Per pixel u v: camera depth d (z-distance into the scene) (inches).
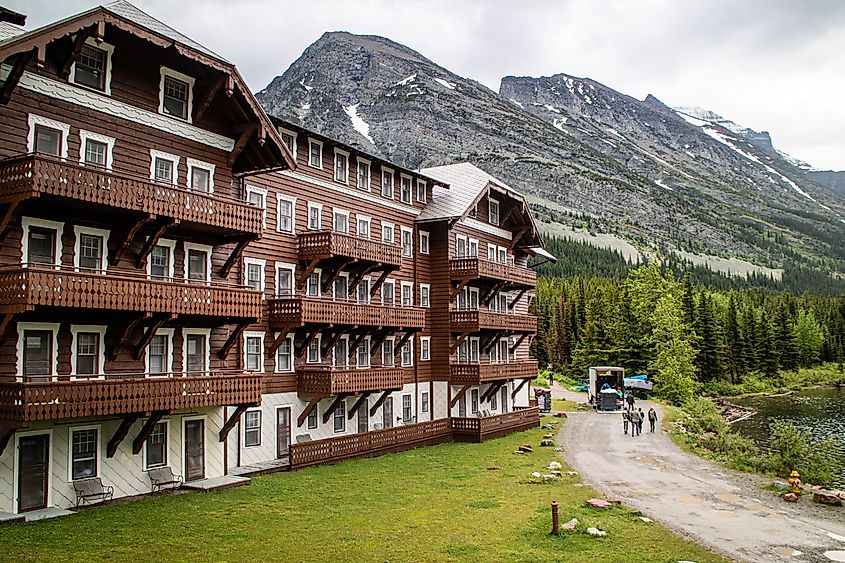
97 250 959.0
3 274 805.9
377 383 1424.7
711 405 2642.7
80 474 918.4
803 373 4613.7
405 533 806.5
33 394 793.6
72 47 909.2
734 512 998.4
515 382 2169.0
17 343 861.8
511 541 782.5
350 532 804.0
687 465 1407.5
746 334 4360.2
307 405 1337.4
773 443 1434.5
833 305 6117.1
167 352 1052.5
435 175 1948.8
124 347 986.7
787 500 1083.9
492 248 2001.7
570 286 5885.8
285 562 687.7
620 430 1958.7
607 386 2748.5
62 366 909.8
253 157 1185.4
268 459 1263.5
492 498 1020.5
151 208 932.6
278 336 1282.0
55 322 905.5
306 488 1055.0
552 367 4623.5
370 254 1423.5
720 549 797.2
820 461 1352.1
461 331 1740.9
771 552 796.6
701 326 3932.1
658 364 3240.7
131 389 895.1
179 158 1068.5
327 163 1441.9
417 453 1483.8
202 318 1066.1
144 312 912.9
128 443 978.7
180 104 1082.1
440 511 926.4
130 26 902.4
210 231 1082.7
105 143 965.8
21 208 856.9
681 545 797.9
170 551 705.6
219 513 873.5
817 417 2706.7
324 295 1417.3
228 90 1061.8
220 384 1028.5
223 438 1123.9
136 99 1011.9
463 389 1738.4
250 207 1087.0
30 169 804.6
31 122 882.1
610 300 3981.3
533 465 1354.6
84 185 852.0
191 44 1035.9
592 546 769.6
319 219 1412.4
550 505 974.4
